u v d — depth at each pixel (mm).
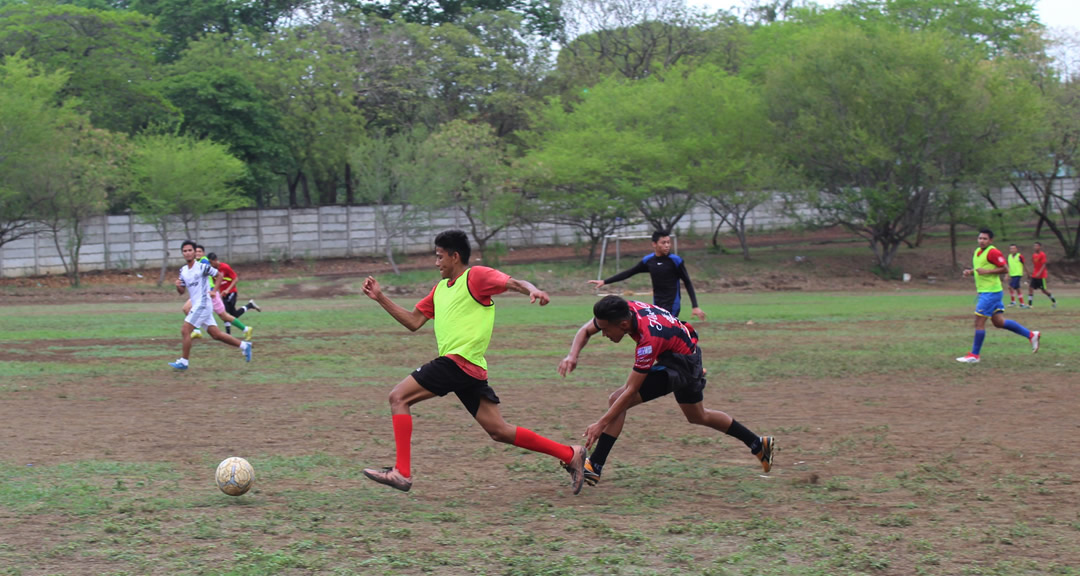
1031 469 6844
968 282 39219
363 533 5156
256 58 44125
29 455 7418
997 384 11422
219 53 42969
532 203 40781
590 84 51125
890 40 37562
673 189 41500
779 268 40625
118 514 5574
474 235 42344
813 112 38469
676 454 7582
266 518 5500
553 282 36969
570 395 10914
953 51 38031
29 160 33188
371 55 46250
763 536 5086
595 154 38938
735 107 40281
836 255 43219
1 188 32938
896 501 5941
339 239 46219
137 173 37000
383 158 40344
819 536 5094
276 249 44438
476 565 4570
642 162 39438
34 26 39938
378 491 6281
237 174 38938
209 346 16641
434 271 40562
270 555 4684
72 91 40312
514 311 25484
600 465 6359
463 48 48000
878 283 38125
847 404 10047
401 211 41875
